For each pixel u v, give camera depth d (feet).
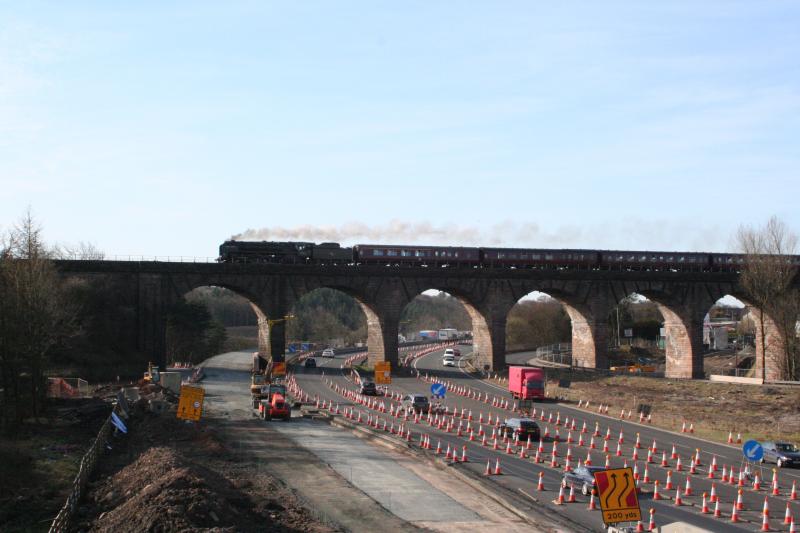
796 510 126.72
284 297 355.36
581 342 400.88
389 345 369.50
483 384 338.95
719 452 182.19
